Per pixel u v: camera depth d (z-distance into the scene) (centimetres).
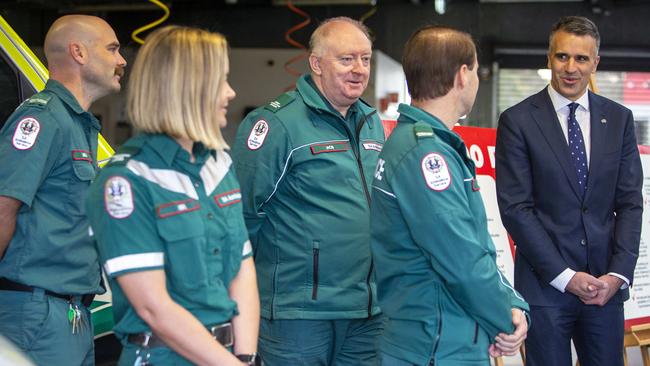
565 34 331
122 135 838
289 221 301
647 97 1046
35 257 270
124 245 194
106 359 330
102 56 293
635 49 1024
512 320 245
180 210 199
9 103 338
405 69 253
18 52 343
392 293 249
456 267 232
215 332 205
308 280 298
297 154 300
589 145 333
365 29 314
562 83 332
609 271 327
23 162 265
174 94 200
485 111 1059
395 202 242
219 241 208
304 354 299
